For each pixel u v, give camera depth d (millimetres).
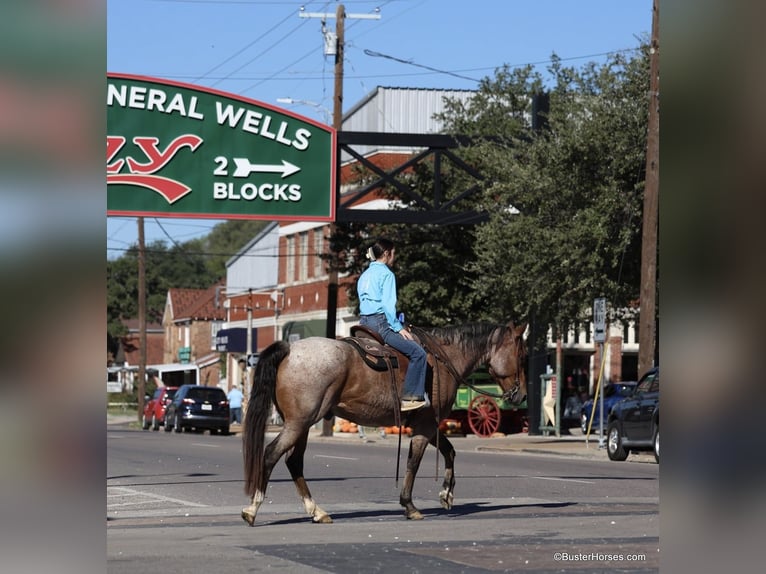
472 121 44812
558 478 19547
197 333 84625
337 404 11477
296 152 26922
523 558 8766
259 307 65938
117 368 95188
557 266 33125
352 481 18891
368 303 12023
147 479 19844
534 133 35125
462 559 8695
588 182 33406
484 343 12984
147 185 25906
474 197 39469
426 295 41062
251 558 8711
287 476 20125
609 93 33688
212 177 26344
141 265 64625
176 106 26047
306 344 11406
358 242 41031
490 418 40438
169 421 51094
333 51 41688
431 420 12383
